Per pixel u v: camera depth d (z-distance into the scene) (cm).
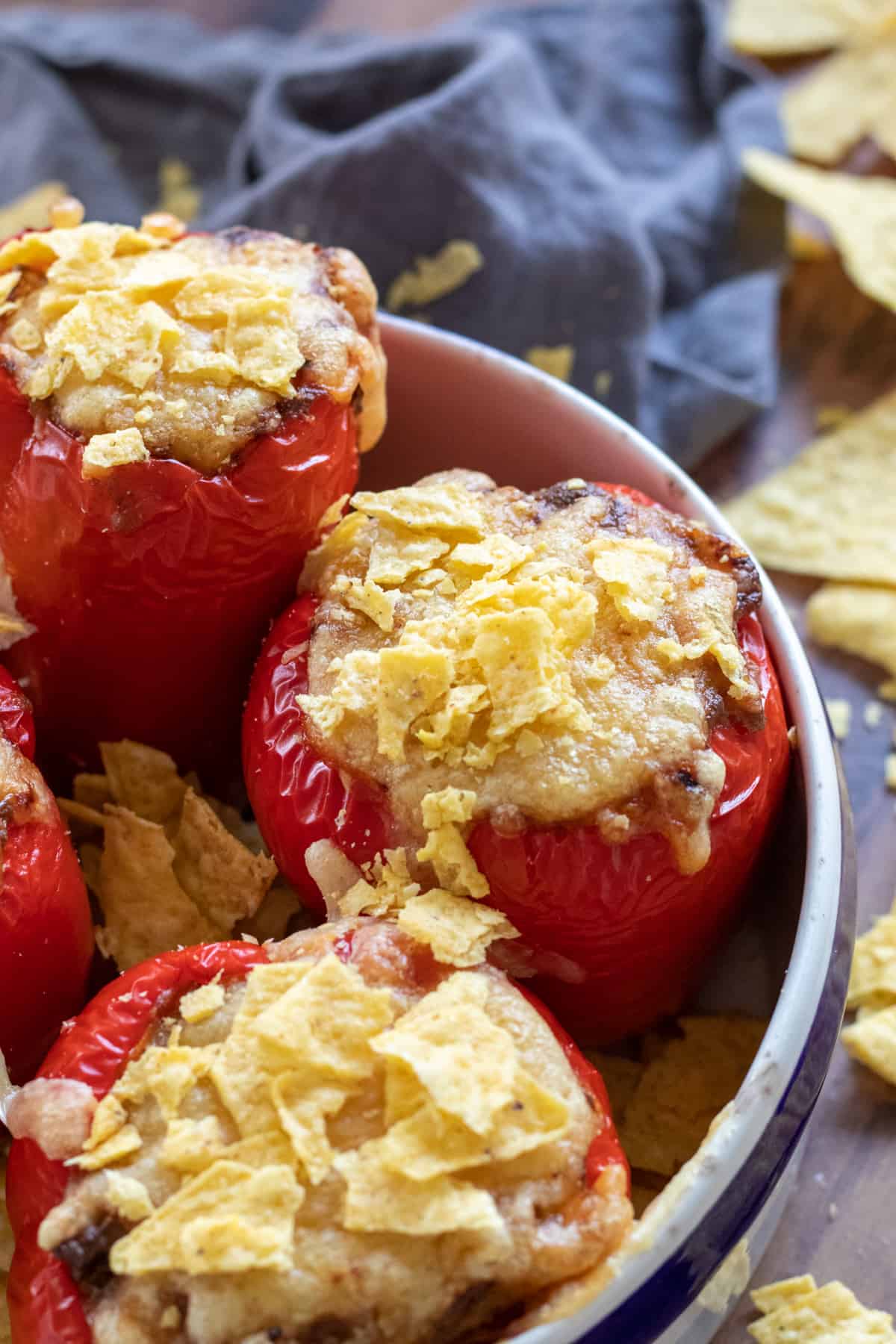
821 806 40
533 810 38
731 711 40
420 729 39
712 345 55
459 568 41
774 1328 41
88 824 45
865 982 45
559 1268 36
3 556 42
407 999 38
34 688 44
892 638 49
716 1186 37
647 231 57
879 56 62
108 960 43
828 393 55
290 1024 37
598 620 40
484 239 54
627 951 40
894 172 60
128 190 61
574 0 63
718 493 53
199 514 41
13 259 42
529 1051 37
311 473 41
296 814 40
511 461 47
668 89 61
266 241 43
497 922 39
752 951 43
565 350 53
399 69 58
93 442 40
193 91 61
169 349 41
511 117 55
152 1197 36
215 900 43
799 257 58
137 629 42
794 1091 38
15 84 61
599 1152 37
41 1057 41
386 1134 36
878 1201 43
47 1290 36
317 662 40
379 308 54
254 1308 35
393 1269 35
